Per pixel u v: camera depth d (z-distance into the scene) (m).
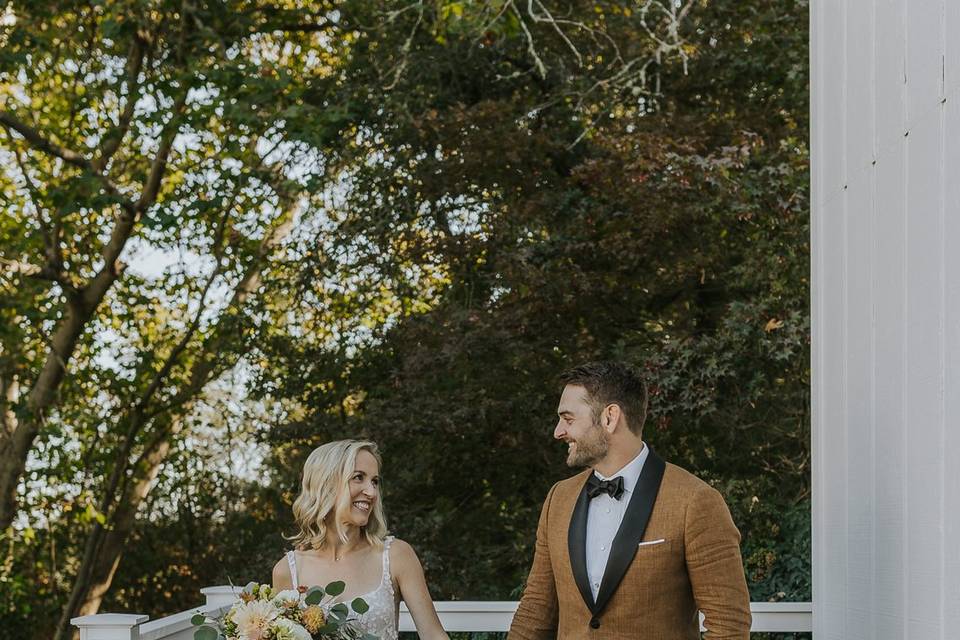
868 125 2.79
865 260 2.80
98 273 10.42
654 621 2.84
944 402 2.14
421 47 9.68
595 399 2.96
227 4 9.66
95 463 11.13
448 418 8.56
